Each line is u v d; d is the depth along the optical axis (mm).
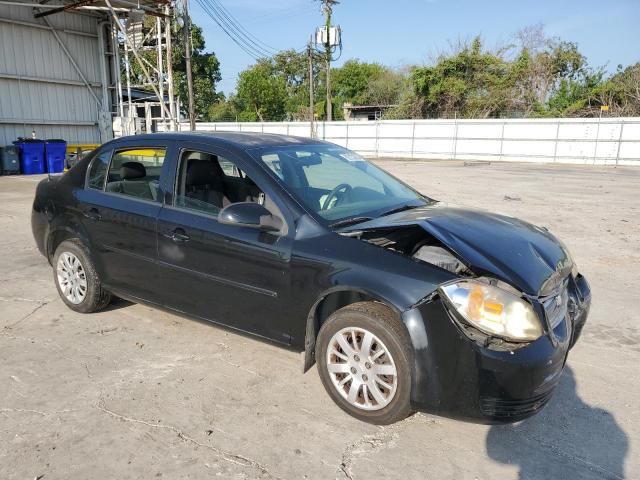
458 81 39969
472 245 3014
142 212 3986
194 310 3811
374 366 2957
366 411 3020
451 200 12477
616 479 2648
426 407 2803
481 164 26891
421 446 2881
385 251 3021
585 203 12039
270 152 3814
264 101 50594
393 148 32906
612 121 26203
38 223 4848
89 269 4438
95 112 20547
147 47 24500
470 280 2764
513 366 2633
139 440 2867
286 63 66125
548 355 2709
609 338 4379
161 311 4406
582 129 27078
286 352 3965
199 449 2803
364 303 3014
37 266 6168
